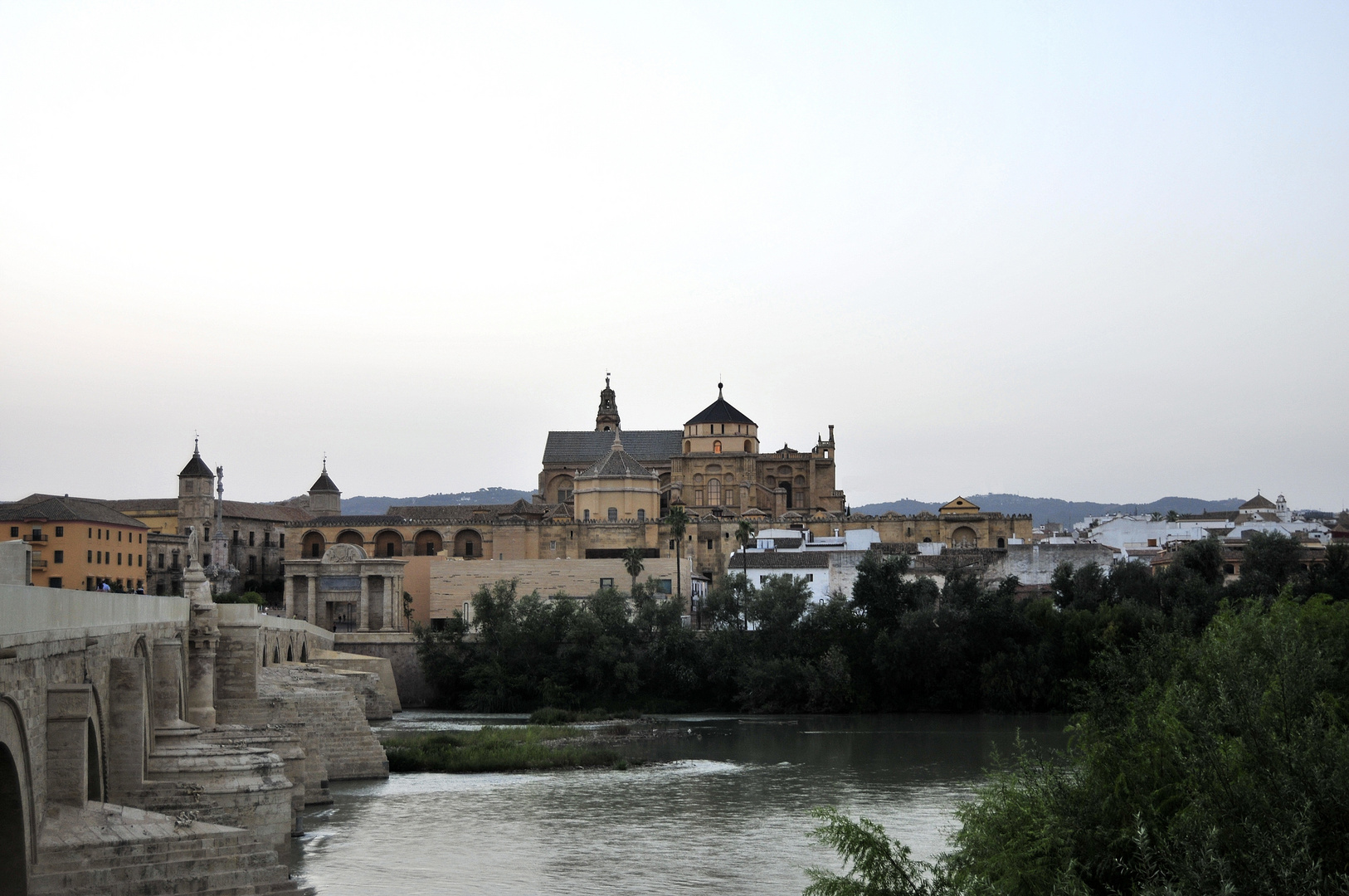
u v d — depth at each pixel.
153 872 43.50
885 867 41.09
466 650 169.12
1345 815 34.84
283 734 73.06
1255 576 158.75
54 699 42.47
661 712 158.75
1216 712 39.53
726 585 173.00
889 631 161.12
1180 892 33.56
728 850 69.50
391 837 72.00
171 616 68.06
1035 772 44.38
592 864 66.00
